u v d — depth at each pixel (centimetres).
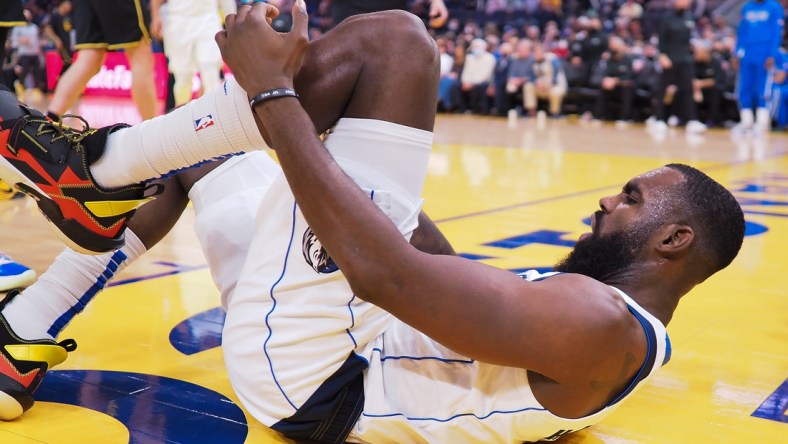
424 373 140
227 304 165
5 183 156
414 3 1562
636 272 139
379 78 133
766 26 995
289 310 138
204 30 592
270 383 142
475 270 123
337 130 136
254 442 147
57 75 1560
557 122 1218
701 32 1293
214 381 179
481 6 1692
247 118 131
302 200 124
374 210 123
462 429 137
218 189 168
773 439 156
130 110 1112
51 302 160
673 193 139
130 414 159
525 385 131
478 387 136
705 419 166
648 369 130
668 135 980
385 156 134
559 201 457
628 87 1193
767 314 243
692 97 1091
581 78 1283
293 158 123
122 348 200
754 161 692
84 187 140
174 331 215
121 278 273
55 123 145
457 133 962
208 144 134
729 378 190
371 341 144
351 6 387
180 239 344
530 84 1304
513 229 372
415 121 135
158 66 934
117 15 439
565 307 122
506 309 121
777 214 425
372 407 139
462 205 439
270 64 124
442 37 1462
